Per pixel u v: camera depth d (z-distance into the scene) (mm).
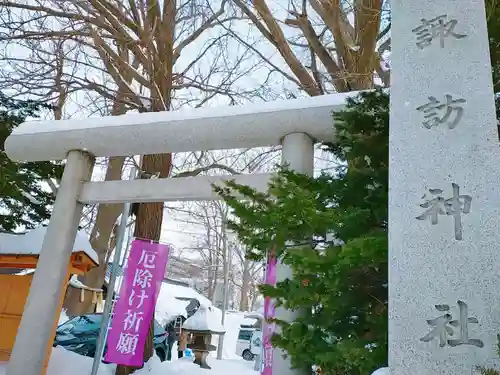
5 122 8023
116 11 8750
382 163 3654
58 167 8398
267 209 3416
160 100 8383
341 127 3912
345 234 3164
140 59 9125
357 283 3041
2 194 8188
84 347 9633
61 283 5848
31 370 5465
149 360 8156
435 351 2365
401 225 2691
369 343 2871
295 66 7559
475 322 2379
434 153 2822
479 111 2873
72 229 6020
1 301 7234
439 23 3221
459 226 2600
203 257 31562
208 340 11047
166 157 8742
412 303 2494
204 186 5578
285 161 4828
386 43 7445
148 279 6672
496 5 3504
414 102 3014
